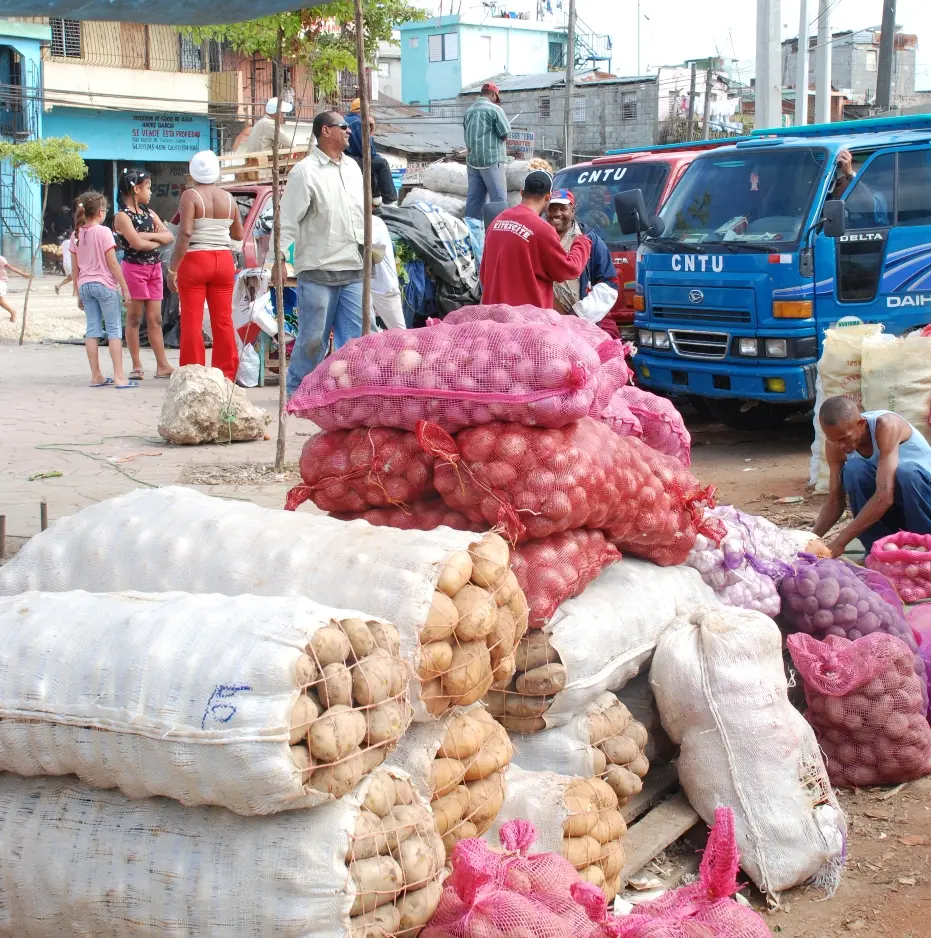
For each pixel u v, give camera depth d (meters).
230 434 9.89
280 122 8.56
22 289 31.81
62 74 39.19
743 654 3.83
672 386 10.66
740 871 3.76
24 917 2.73
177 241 11.37
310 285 9.62
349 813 2.52
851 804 4.34
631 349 4.41
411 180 18.34
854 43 62.72
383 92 69.94
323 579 3.00
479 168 13.97
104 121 40.38
